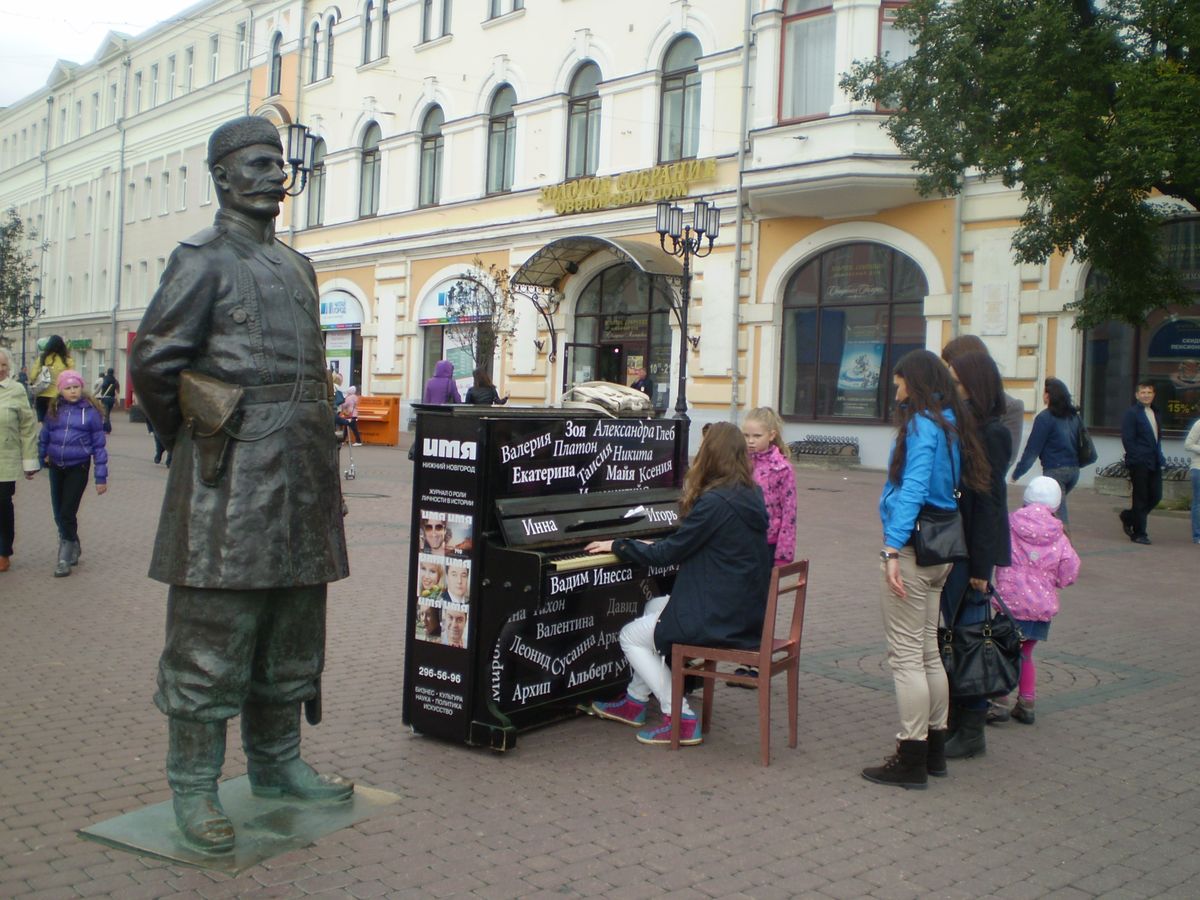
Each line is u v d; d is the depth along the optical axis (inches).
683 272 804.6
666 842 165.3
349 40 1330.0
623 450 239.8
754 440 262.2
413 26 1234.6
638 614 244.7
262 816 169.2
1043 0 509.7
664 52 971.3
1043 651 297.6
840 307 853.8
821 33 818.2
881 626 322.3
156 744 204.4
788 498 261.1
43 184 2187.5
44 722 215.9
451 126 1186.0
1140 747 217.8
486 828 168.9
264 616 169.0
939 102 551.2
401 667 265.7
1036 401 744.3
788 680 213.8
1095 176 509.7
